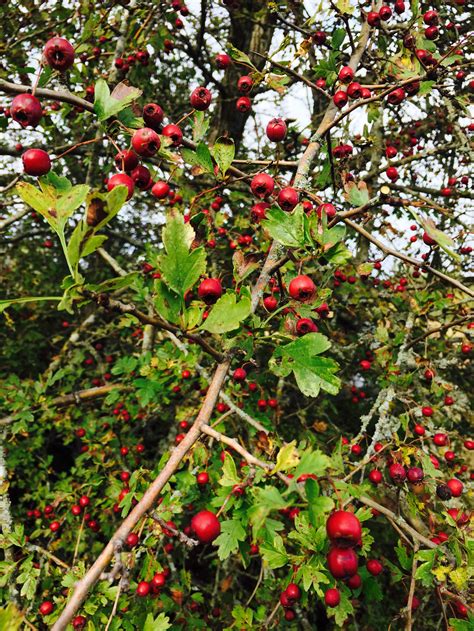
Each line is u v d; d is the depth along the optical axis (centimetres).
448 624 143
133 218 571
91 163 333
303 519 135
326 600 141
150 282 377
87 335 501
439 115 362
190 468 177
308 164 163
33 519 373
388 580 391
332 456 162
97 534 373
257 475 110
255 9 437
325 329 376
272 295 173
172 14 354
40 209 93
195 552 396
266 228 124
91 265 597
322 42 213
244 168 391
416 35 213
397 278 388
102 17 279
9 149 256
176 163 140
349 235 344
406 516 220
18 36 349
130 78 402
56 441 553
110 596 151
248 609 205
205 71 426
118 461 340
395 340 300
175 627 227
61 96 120
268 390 385
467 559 141
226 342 124
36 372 568
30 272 587
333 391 114
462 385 432
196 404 327
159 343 405
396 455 181
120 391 350
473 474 269
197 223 121
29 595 194
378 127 367
